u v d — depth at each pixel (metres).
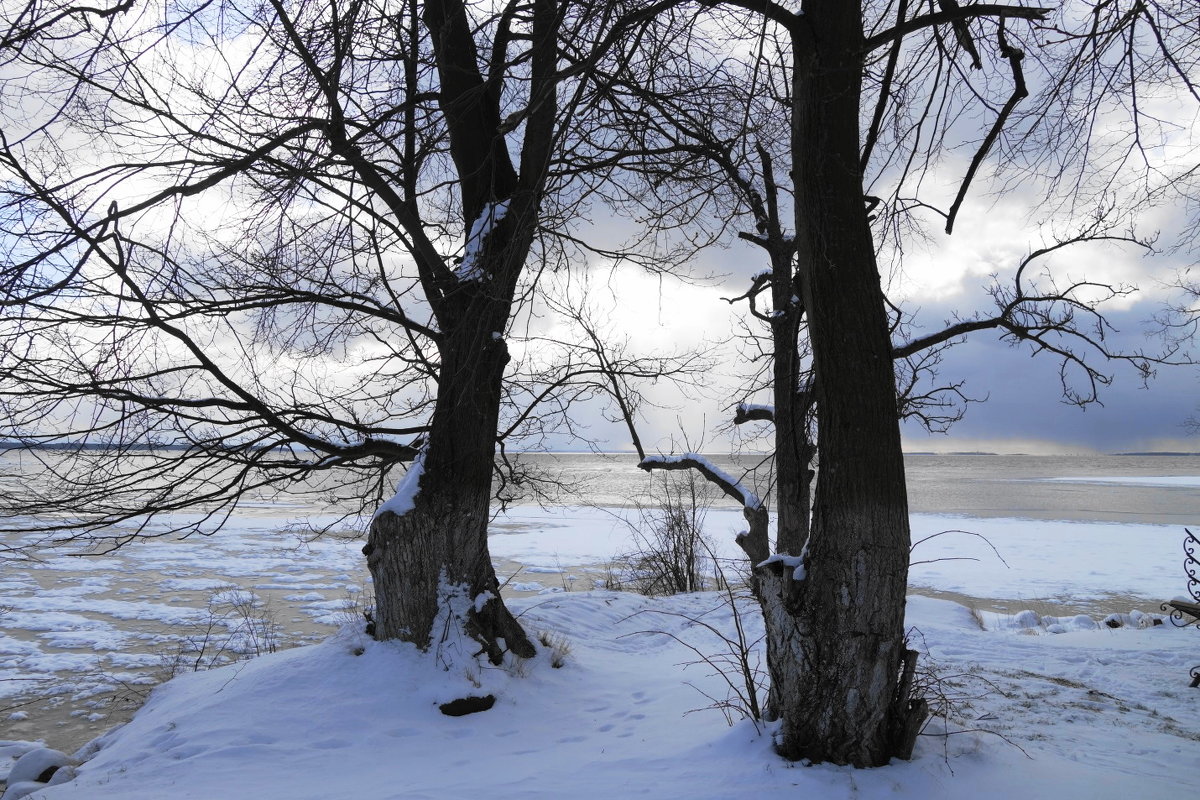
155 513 7.39
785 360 11.16
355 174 7.19
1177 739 5.93
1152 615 14.84
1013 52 5.41
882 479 5.05
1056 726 6.22
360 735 6.46
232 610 16.66
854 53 5.11
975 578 21.45
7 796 6.51
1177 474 122.12
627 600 13.45
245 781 5.54
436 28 7.95
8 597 18.05
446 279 7.50
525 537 30.39
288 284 7.87
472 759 5.96
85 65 4.45
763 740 5.38
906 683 5.12
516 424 9.40
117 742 7.18
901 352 9.93
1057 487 76.25
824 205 5.15
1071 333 9.06
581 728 6.74
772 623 5.38
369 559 7.89
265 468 7.83
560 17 5.17
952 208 5.87
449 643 7.56
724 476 13.23
